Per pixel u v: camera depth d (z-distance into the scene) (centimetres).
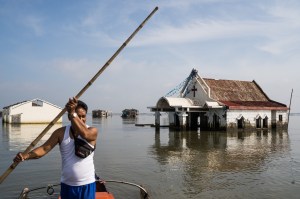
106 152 2378
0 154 2250
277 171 1686
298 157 2150
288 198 1200
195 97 4456
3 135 3638
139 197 1174
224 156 2194
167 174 1609
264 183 1426
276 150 2500
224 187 1361
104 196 1039
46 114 5916
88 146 508
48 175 1544
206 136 3609
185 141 3122
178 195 1241
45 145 506
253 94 4884
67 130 513
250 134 3884
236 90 4750
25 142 2964
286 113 4722
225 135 3725
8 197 1176
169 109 4534
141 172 1656
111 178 1516
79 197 505
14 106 5762
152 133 4072
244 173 1636
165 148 2614
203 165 1858
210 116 4353
